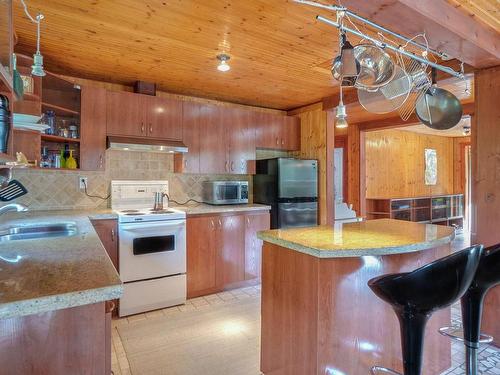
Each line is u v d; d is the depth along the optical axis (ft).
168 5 6.55
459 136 25.67
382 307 5.98
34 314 2.93
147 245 9.97
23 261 3.94
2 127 4.15
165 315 9.78
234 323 9.22
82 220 8.07
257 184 14.03
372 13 5.53
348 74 5.57
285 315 6.08
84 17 6.99
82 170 10.07
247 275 12.25
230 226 11.85
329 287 5.44
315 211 13.64
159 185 12.09
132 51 8.82
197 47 8.57
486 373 6.81
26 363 2.92
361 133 18.53
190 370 6.93
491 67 8.02
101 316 3.18
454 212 24.82
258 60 9.46
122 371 6.88
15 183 6.35
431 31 6.17
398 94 7.75
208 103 13.41
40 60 5.31
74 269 3.59
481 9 6.33
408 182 22.88
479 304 5.89
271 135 13.94
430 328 6.71
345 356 5.58
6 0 4.36
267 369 6.57
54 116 9.70
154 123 11.09
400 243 5.64
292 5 6.54
